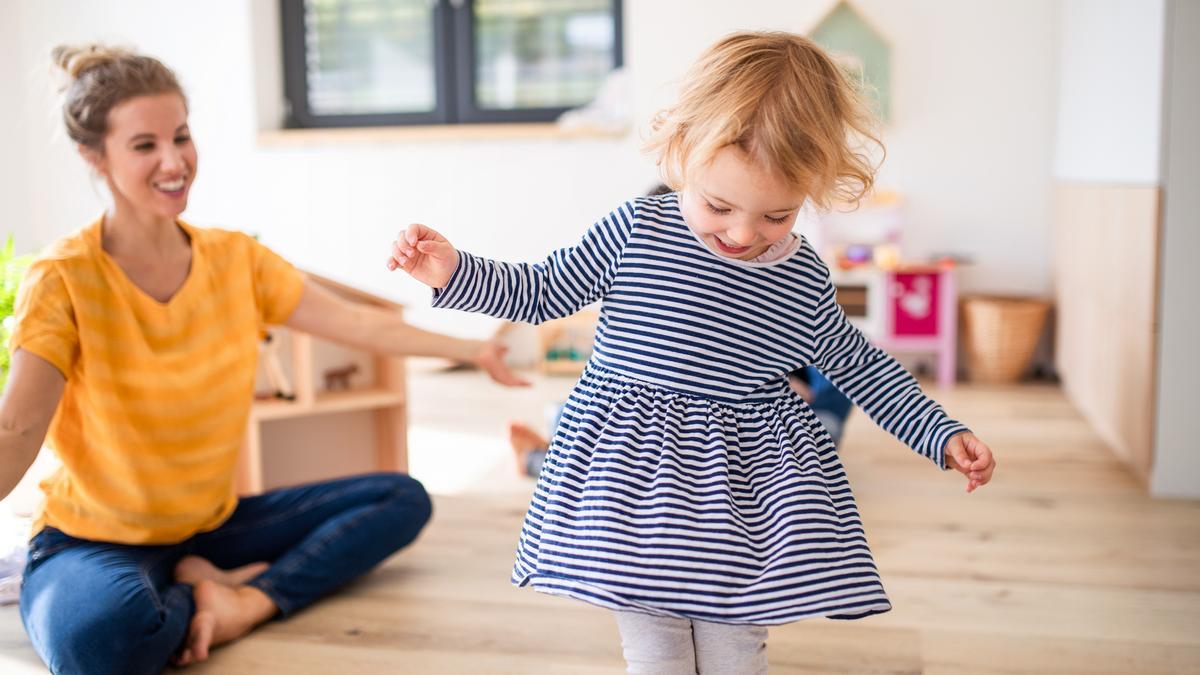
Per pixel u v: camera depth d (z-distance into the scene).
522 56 3.90
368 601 1.73
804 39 1.05
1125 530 2.04
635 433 1.07
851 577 1.03
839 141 1.01
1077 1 3.17
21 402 1.38
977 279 3.59
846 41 3.53
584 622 1.65
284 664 1.50
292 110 4.00
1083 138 3.03
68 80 1.47
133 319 1.49
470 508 2.23
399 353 1.74
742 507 1.05
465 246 3.85
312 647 1.56
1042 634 1.59
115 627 1.36
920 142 3.55
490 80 3.93
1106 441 2.69
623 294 1.10
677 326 1.08
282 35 3.97
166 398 1.52
